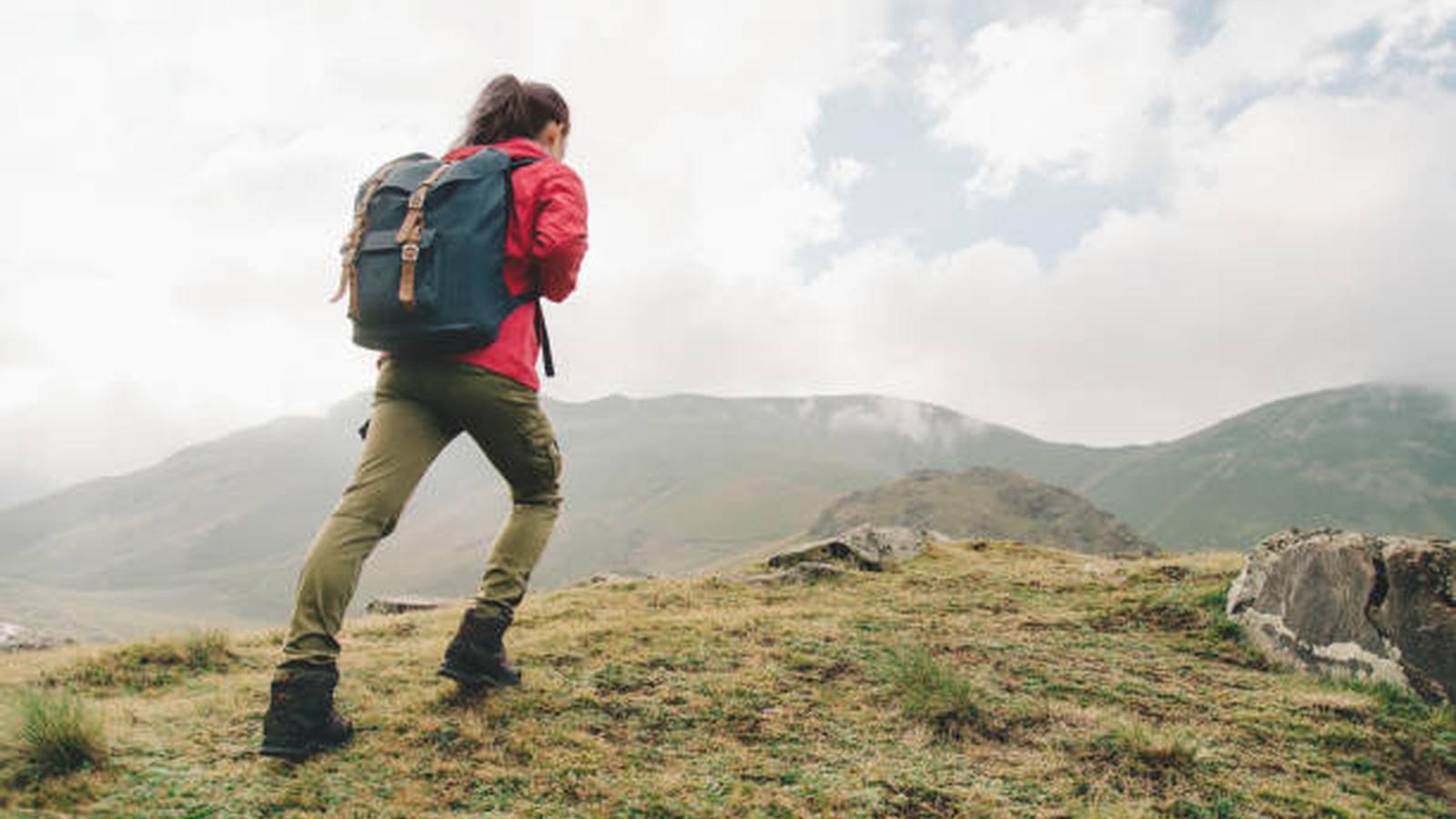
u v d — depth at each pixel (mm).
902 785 3391
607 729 3787
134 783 2900
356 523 3129
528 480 3682
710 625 5621
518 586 3857
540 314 3514
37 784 2811
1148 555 10641
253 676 4520
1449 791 3844
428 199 3062
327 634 3123
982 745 3895
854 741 3846
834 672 4812
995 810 3230
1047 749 3863
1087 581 8125
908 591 7816
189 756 3160
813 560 9516
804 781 3391
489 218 3113
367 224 3184
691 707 4129
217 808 2773
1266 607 6043
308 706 3076
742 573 9117
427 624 6375
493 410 3246
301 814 2799
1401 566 5047
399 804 2928
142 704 3826
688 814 3057
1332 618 5406
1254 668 5629
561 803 3068
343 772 3109
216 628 5207
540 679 4219
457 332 2988
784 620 6004
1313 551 5723
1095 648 5758
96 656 4684
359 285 3068
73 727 2998
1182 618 6594
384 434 3223
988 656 5312
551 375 3662
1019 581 8219
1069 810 3256
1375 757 4102
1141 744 3822
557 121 3676
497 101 3531
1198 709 4578
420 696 3920
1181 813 3326
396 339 3039
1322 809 3459
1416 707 4680
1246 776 3717
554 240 3166
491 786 3135
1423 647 4812
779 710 4168
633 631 5406
